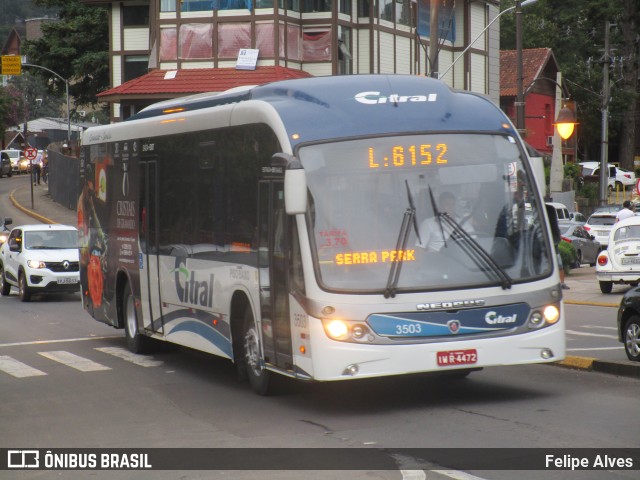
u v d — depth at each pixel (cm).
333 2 5300
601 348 1864
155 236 1809
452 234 1273
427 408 1316
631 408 1277
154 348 1978
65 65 8238
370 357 1234
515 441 1094
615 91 8888
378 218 1263
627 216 3500
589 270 4169
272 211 1344
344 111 1314
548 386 1460
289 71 5206
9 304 3250
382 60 5575
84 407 1427
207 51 5353
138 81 5400
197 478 993
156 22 5412
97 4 6144
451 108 1338
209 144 1573
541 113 8681
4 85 13812
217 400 1445
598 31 9650
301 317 1264
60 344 2191
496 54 6794
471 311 1261
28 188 8394
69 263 3331
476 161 1305
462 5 6294
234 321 1513
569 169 7438
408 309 1244
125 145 1959
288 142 1285
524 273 1291
